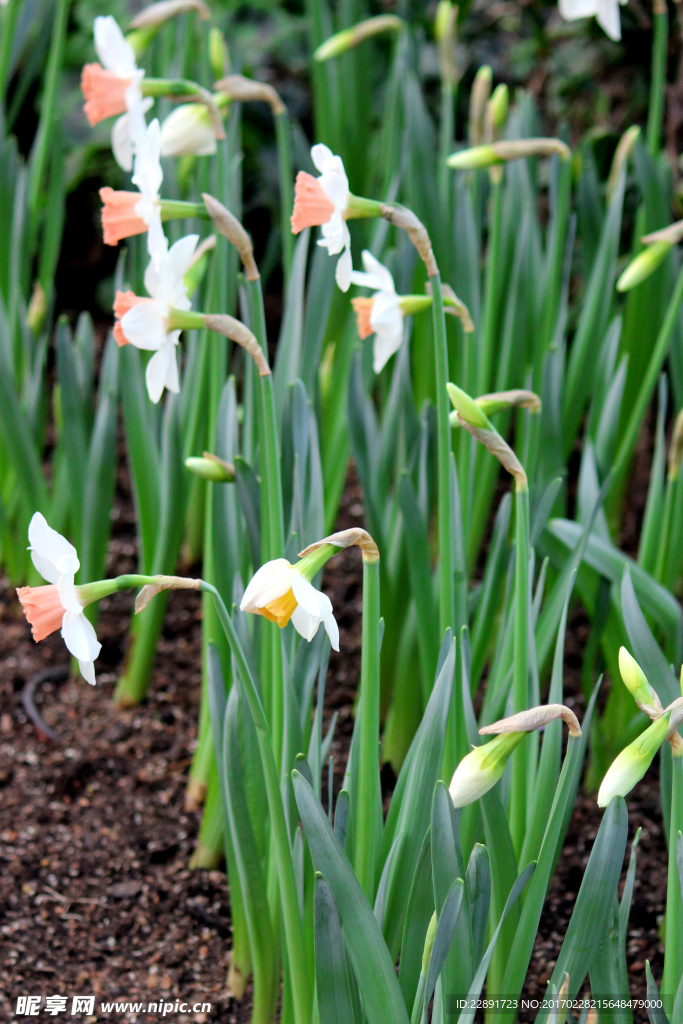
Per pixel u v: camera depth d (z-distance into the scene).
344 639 2.04
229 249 1.66
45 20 2.17
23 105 3.25
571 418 1.90
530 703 1.47
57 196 2.07
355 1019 1.41
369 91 2.43
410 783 1.39
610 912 1.36
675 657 1.64
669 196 1.97
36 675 1.94
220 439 1.59
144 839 1.70
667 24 2.28
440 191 1.94
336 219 1.41
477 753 1.33
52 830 1.71
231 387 1.59
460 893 1.33
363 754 1.39
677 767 1.35
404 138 1.93
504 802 1.47
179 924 1.63
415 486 1.66
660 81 1.94
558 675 1.44
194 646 2.05
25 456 1.86
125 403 1.74
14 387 1.80
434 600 1.60
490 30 2.88
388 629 1.73
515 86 3.07
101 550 1.80
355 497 2.49
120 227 1.46
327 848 1.34
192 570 2.23
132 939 1.62
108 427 1.74
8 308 2.06
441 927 1.34
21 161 2.13
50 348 2.97
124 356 1.73
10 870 1.67
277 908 1.50
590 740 1.76
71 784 1.75
